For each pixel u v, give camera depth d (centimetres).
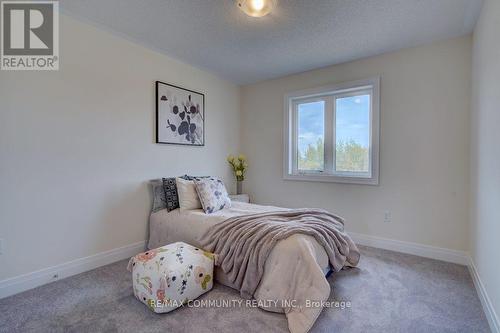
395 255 268
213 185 272
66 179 216
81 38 223
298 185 352
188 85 320
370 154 301
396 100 279
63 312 167
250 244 183
